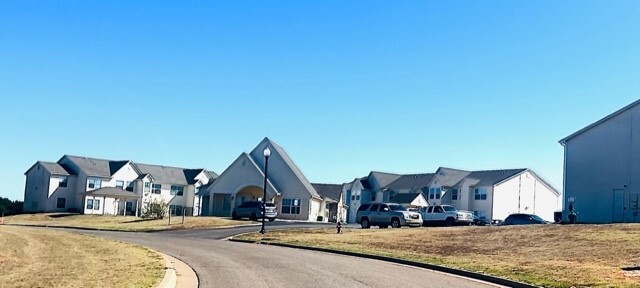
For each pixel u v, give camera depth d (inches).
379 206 1752.0
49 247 931.3
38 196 2955.2
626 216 1715.1
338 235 1363.2
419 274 719.7
